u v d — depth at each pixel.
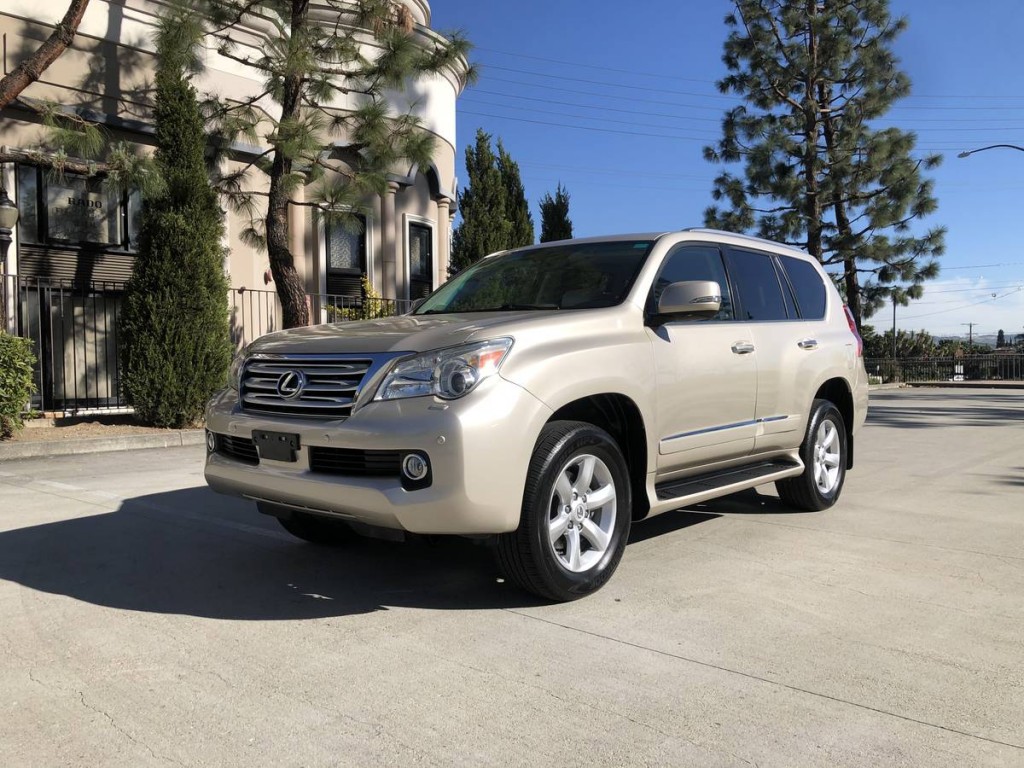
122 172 10.49
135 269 11.10
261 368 4.12
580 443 3.83
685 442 4.53
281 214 12.66
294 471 3.77
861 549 4.91
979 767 2.45
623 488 4.11
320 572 4.42
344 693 2.92
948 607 3.87
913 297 25.34
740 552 4.83
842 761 2.47
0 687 2.97
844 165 25.27
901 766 2.45
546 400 3.66
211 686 2.98
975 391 26.05
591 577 3.94
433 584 4.21
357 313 15.69
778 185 25.50
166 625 3.62
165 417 11.03
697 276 4.98
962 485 7.22
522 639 3.44
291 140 11.60
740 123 26.48
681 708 2.81
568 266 4.93
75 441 9.44
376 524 3.57
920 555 4.78
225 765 2.44
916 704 2.86
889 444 10.43
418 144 12.41
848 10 26.00
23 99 11.15
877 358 38.34
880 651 3.33
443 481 3.39
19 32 11.97
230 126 12.81
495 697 2.89
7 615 3.74
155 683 3.01
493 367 3.56
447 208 19.17
